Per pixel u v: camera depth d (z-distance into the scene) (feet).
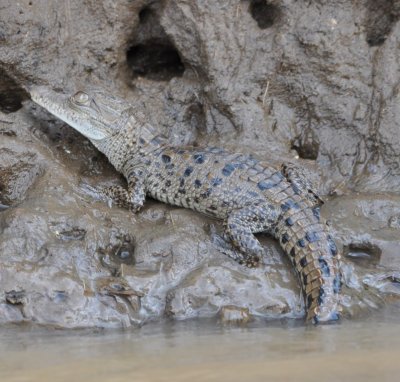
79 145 52.21
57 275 41.16
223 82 53.42
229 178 47.26
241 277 43.32
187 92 54.65
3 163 48.21
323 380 28.81
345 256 46.98
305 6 54.49
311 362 31.50
